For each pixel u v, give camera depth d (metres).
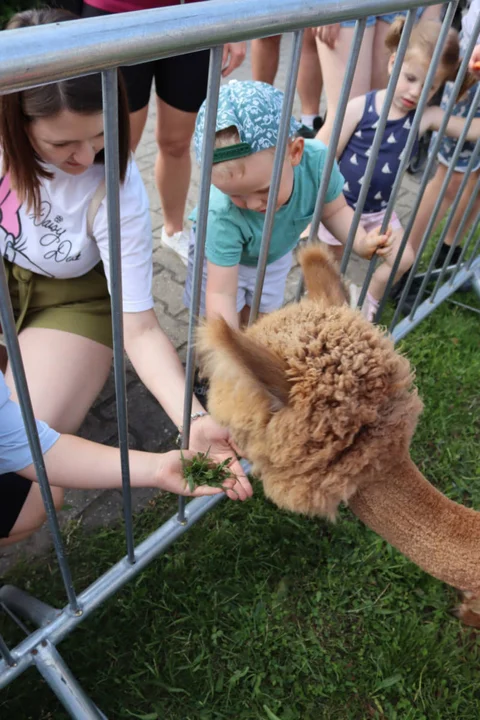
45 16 0.92
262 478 0.79
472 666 1.12
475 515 0.80
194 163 2.52
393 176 1.65
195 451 0.92
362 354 0.69
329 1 0.65
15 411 0.85
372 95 1.62
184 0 1.41
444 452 1.48
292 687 1.07
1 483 0.93
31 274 1.11
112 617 1.12
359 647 1.13
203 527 1.27
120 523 1.29
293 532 1.27
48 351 1.10
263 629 1.13
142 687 1.05
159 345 1.07
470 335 1.83
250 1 0.56
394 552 1.25
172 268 1.95
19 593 1.06
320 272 0.79
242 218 1.19
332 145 0.83
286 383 0.67
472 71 1.51
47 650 0.91
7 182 1.03
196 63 1.51
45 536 1.25
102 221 1.02
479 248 2.05
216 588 1.18
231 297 1.23
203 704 1.03
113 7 1.41
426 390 1.62
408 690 1.07
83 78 0.81
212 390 0.76
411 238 1.91
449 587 1.21
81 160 0.91
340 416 0.68
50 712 1.00
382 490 0.79
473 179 1.85
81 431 1.47
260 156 1.04
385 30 1.85
